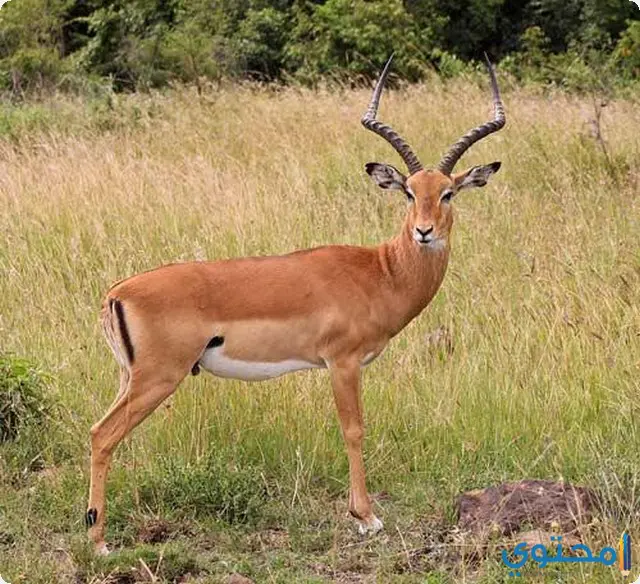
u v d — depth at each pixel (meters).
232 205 23.78
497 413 15.98
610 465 14.15
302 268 14.04
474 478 14.62
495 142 29.89
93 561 12.80
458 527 13.55
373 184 26.42
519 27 50.75
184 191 25.81
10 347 17.52
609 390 16.16
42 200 24.95
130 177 26.38
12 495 14.36
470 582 12.39
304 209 23.95
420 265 14.47
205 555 13.35
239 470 14.73
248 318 13.66
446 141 30.86
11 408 15.57
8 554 13.07
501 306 18.45
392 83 43.56
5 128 33.53
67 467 15.04
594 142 28.44
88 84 42.34
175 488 14.31
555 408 15.94
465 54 49.84
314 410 15.82
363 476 14.00
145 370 13.30
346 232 22.86
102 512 13.23
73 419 15.63
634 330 17.53
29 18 45.72
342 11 44.97
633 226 22.78
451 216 14.61
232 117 34.84
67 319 18.34
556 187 26.27
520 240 22.25
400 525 13.91
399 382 16.48
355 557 13.18
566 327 17.67
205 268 13.73
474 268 20.41
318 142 31.44
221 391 15.81
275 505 14.36
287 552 13.41
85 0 52.91
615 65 42.81
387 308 14.40
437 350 17.72
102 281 20.30
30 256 21.48
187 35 45.09
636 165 27.73
